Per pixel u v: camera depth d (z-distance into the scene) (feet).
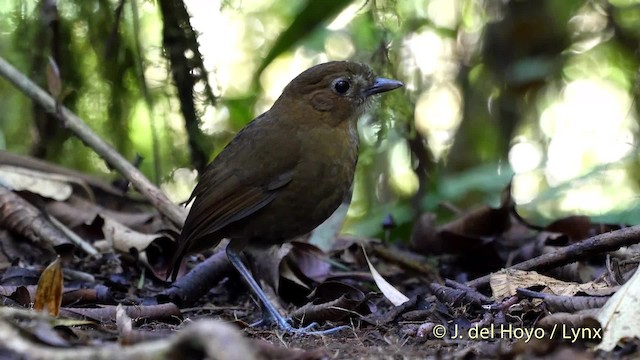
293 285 31.53
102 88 40.91
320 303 29.17
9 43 40.37
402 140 45.42
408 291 33.12
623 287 21.03
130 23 40.01
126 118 41.47
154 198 34.99
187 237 29.07
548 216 45.98
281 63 48.39
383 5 39.04
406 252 37.45
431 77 46.50
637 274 21.16
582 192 46.21
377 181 47.85
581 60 45.96
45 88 40.32
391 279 34.60
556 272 29.27
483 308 25.57
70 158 43.80
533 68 44.32
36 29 39.86
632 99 44.98
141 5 38.83
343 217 37.55
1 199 34.81
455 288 27.20
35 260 34.12
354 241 36.83
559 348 18.74
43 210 35.76
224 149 29.86
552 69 44.50
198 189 29.71
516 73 44.55
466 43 46.24
